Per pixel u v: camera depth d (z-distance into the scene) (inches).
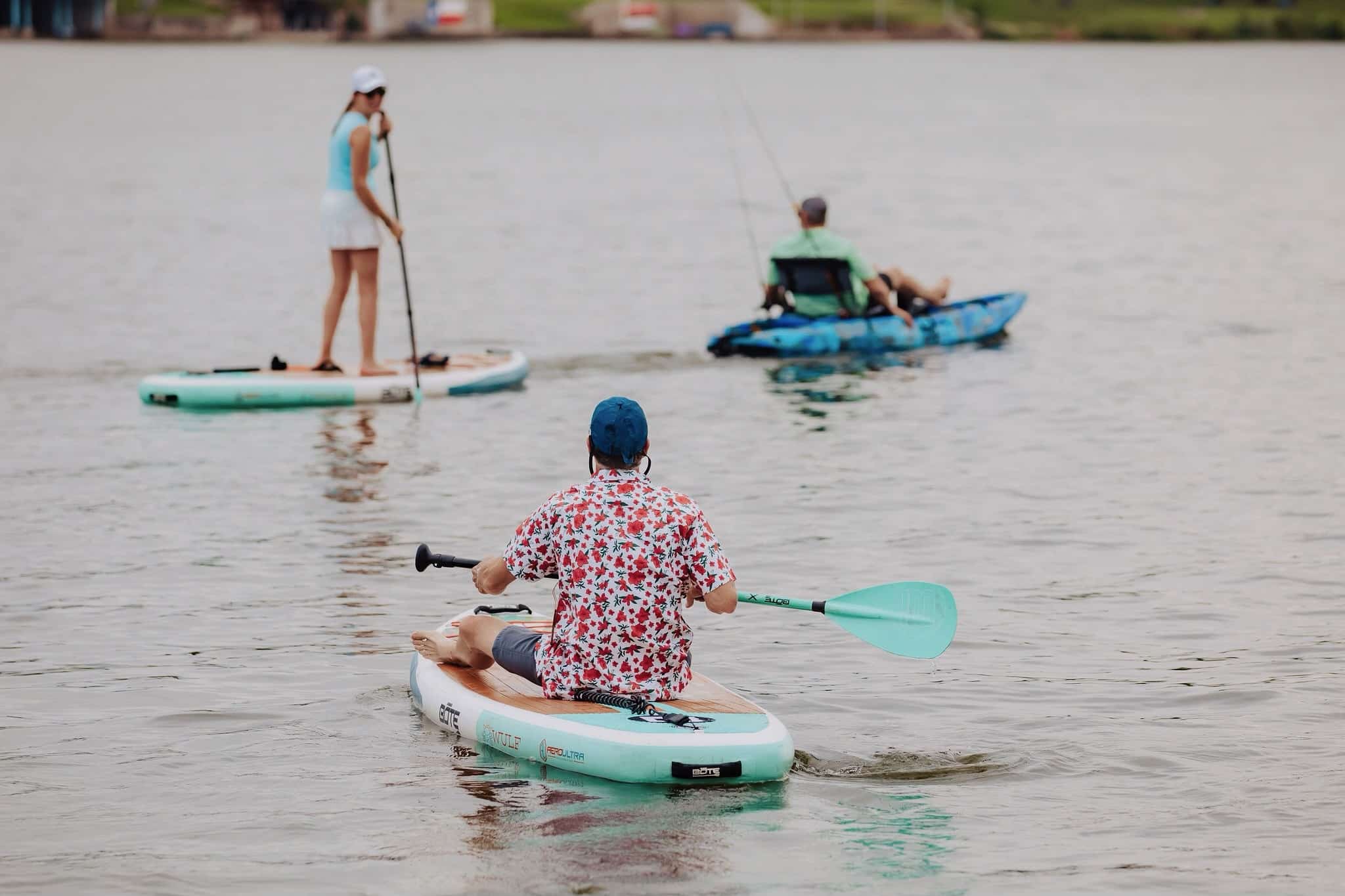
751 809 577.9
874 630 659.4
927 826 565.6
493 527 986.7
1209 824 570.6
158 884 519.8
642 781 594.6
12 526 989.8
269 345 1702.8
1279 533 970.7
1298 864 536.7
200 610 826.8
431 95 7662.4
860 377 1485.0
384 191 3503.9
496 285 2162.9
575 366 1560.0
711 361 1581.0
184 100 6929.1
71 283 2139.5
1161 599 847.7
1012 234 2726.4
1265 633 791.1
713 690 651.5
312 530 980.6
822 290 1615.4
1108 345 1648.6
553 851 541.6
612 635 624.1
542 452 1190.9
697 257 2456.9
